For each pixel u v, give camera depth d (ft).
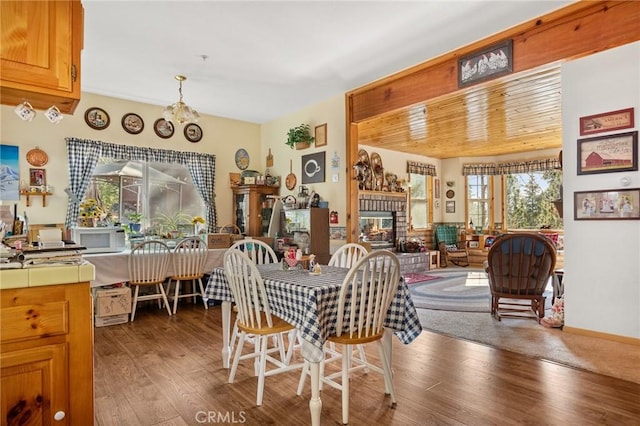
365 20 10.18
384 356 7.22
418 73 13.24
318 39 11.21
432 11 9.78
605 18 9.31
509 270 12.80
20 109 5.29
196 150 18.61
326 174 16.80
